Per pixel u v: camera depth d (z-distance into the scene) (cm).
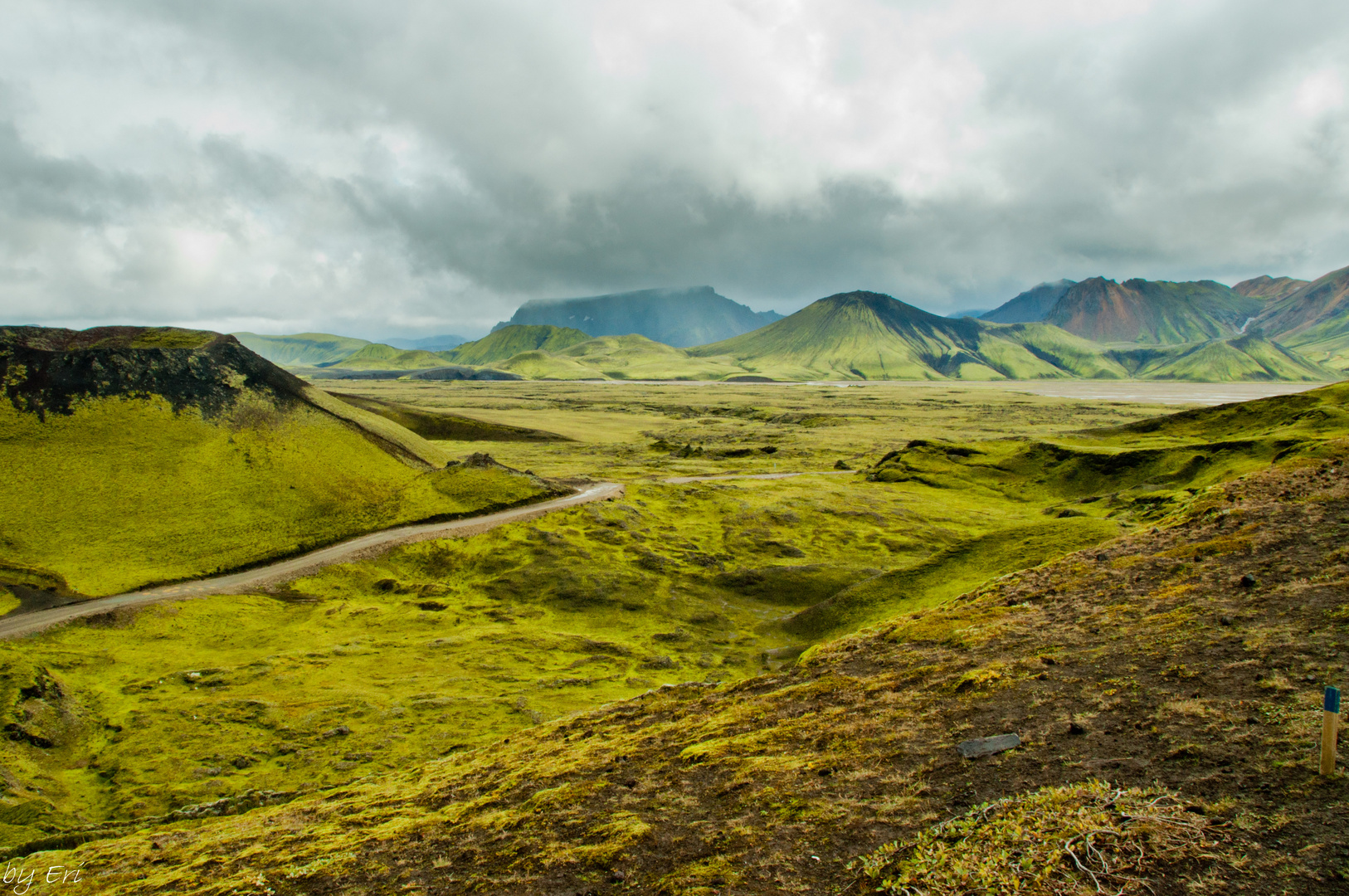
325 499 13675
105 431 13262
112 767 6000
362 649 8988
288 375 17575
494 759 4491
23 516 10875
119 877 3569
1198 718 2377
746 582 11544
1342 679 2380
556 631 9706
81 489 11788
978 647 3900
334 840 3253
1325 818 1677
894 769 2581
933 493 17900
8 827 5031
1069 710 2714
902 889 1820
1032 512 15762
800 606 10825
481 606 10738
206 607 9731
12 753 6006
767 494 17050
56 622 8788
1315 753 1969
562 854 2478
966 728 2794
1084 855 1758
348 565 11638
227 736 6569
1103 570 4806
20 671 6969
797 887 1975
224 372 16000
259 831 3919
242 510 12594
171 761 6084
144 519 11662
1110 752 2284
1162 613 3625
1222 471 13450
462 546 12656
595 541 13138
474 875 2480
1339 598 3144
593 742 4209
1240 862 1600
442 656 8788
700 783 2906
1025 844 1861
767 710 3800
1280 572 3734
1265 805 1792
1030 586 5038
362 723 6875
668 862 2272
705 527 14525
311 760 6166
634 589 11225
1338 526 4209
